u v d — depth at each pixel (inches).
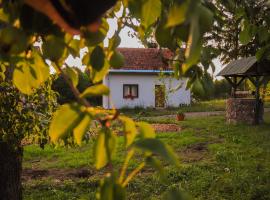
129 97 1225.4
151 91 1237.7
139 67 1228.5
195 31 25.9
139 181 339.9
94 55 44.5
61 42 41.8
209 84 54.8
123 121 36.7
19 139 179.0
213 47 57.2
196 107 1216.2
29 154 483.2
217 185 329.7
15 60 39.0
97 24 34.4
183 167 374.3
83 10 33.4
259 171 368.5
